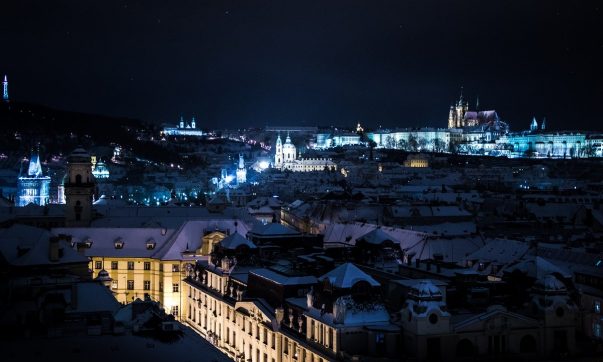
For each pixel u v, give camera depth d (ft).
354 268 412.36
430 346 373.81
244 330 512.22
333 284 405.39
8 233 549.13
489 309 391.04
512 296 433.48
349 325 387.14
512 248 613.11
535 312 403.54
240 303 511.40
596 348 410.31
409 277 474.49
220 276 583.17
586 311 486.79
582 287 508.94
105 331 371.97
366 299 401.70
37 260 511.81
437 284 418.92
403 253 582.76
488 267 582.76
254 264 577.02
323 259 510.17
